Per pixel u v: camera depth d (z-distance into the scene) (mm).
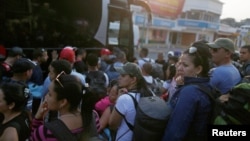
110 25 7395
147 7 8391
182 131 1947
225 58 2732
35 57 5020
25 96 2256
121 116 2568
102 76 3908
